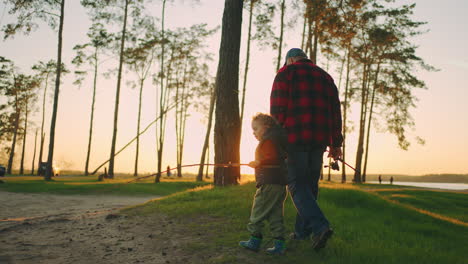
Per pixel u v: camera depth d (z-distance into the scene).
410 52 31.34
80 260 3.44
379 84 32.59
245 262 3.21
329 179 39.47
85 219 5.54
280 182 3.37
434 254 3.47
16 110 42.72
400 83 31.59
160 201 6.91
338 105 3.71
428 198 17.47
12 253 3.68
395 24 30.61
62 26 23.89
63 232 4.68
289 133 3.46
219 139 9.68
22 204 10.64
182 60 36.84
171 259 3.39
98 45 34.97
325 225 3.23
